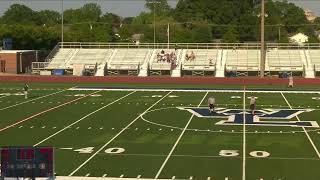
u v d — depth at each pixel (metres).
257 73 68.62
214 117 35.59
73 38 98.88
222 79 61.38
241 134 29.77
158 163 23.31
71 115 36.62
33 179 17.86
